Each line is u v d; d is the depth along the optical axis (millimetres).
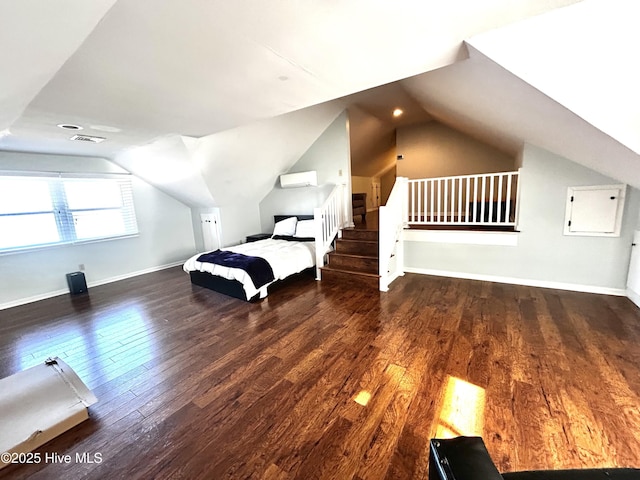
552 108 1944
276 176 5574
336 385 1887
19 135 2914
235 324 2891
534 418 1537
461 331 2516
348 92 2348
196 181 4500
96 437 1541
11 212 3732
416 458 1338
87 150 3871
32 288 3879
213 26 1400
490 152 5648
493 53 1633
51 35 1124
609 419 1510
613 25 1354
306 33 1501
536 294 3285
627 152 1925
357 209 6246
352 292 3648
